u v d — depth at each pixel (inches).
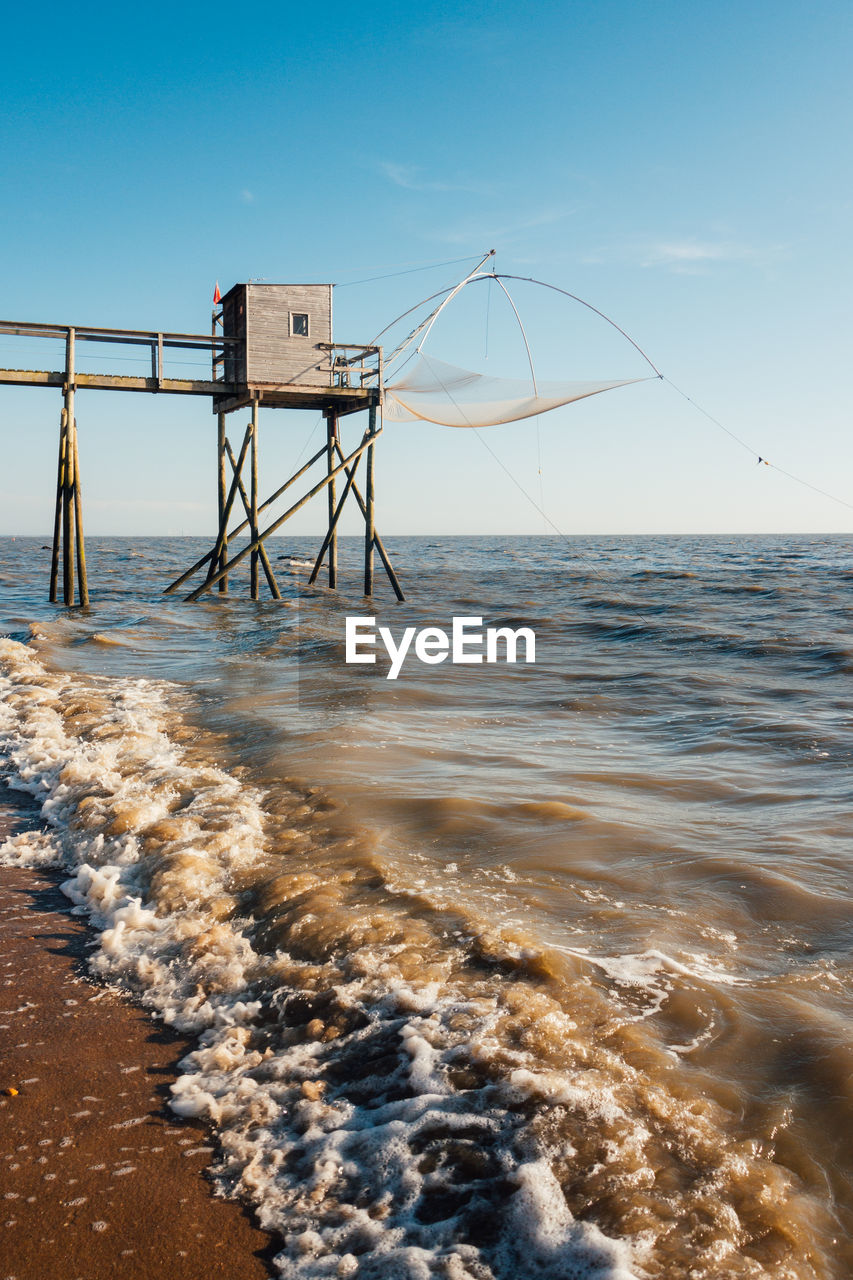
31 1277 98.2
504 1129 116.8
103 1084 132.0
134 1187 111.6
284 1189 110.4
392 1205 106.9
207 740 320.2
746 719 374.3
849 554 2063.2
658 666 518.0
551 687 450.6
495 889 192.1
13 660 484.4
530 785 271.6
